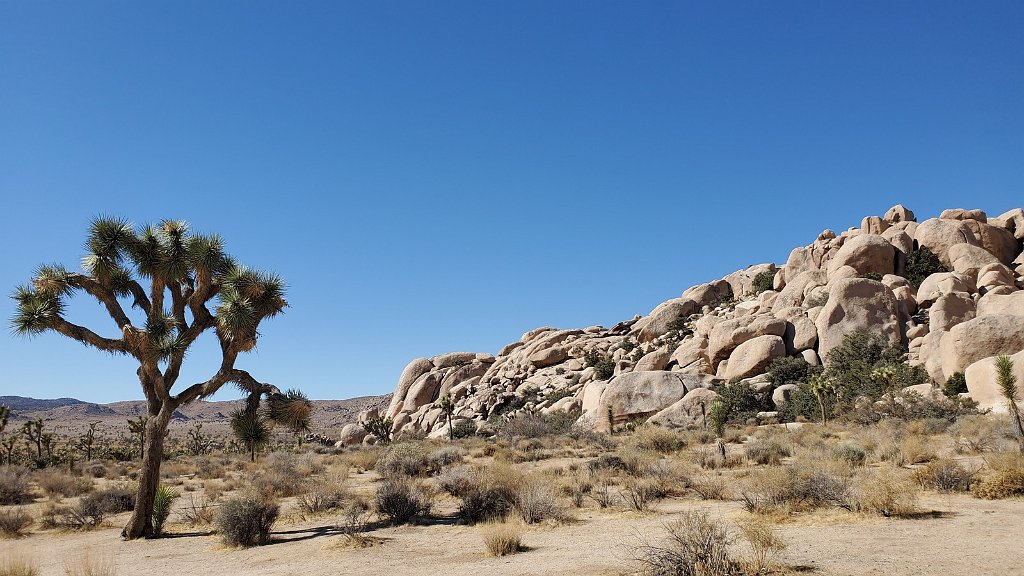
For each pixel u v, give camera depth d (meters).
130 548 12.23
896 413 32.91
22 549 12.68
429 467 24.16
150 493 13.55
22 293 12.84
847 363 50.03
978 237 63.66
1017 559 6.93
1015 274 60.41
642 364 66.94
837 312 55.34
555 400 69.81
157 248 13.56
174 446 70.50
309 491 18.81
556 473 19.72
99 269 13.17
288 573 9.02
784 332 58.41
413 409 85.81
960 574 6.46
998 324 39.69
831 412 42.62
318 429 118.88
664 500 13.83
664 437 29.17
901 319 54.84
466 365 89.94
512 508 12.97
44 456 49.59
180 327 14.10
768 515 10.58
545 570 7.96
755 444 22.42
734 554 7.68
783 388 50.19
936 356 44.56
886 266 62.72
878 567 6.89
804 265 73.00
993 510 10.07
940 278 55.50
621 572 7.44
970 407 33.41
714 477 16.28
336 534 12.11
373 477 24.02
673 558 6.92
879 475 13.76
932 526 9.03
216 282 14.27
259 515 12.16
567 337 88.94
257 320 14.16
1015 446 16.67
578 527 11.30
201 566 10.09
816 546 8.09
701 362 61.84
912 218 71.75
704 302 82.94
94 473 31.97
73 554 11.81
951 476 12.39
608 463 19.62
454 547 10.29
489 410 74.50
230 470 30.89
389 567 8.95
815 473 11.86
